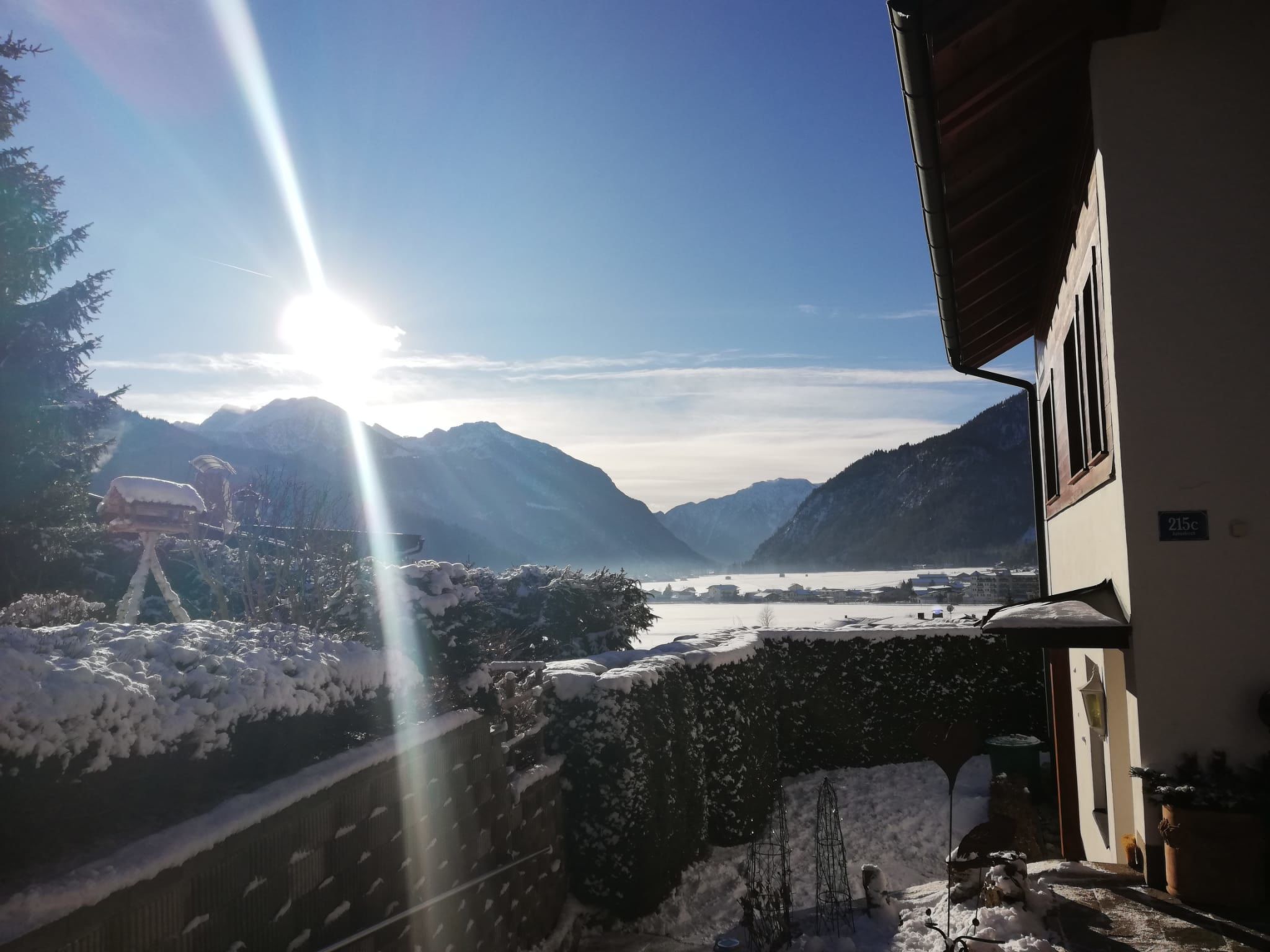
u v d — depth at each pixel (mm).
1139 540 5656
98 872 3070
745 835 11844
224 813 3820
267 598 7727
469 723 6938
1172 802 5402
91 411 15750
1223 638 5512
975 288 9953
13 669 3258
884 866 10664
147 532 7625
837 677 15156
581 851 9328
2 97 15094
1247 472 5566
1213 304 5668
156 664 4125
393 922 5164
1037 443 12617
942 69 5758
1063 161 7570
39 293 15359
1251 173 5672
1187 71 5754
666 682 10648
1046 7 5543
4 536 13336
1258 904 5371
